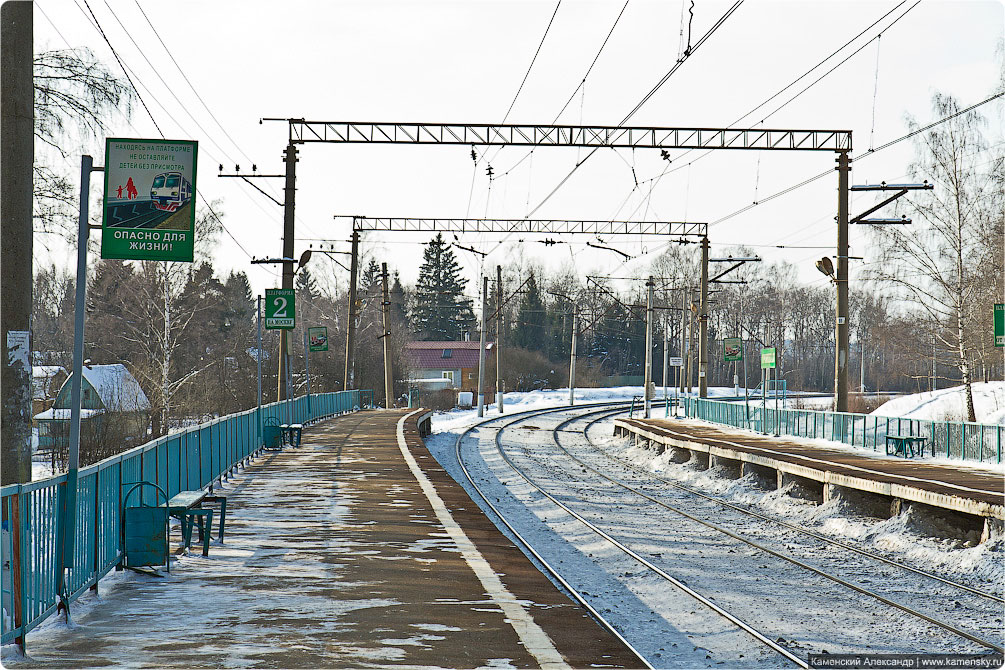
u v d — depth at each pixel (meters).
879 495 20.77
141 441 38.81
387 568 11.27
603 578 14.84
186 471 15.73
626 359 120.00
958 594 13.22
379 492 18.89
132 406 42.81
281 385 32.38
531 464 34.41
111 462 10.20
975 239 39.06
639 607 12.70
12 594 7.29
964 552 15.43
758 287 115.38
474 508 16.86
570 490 26.95
